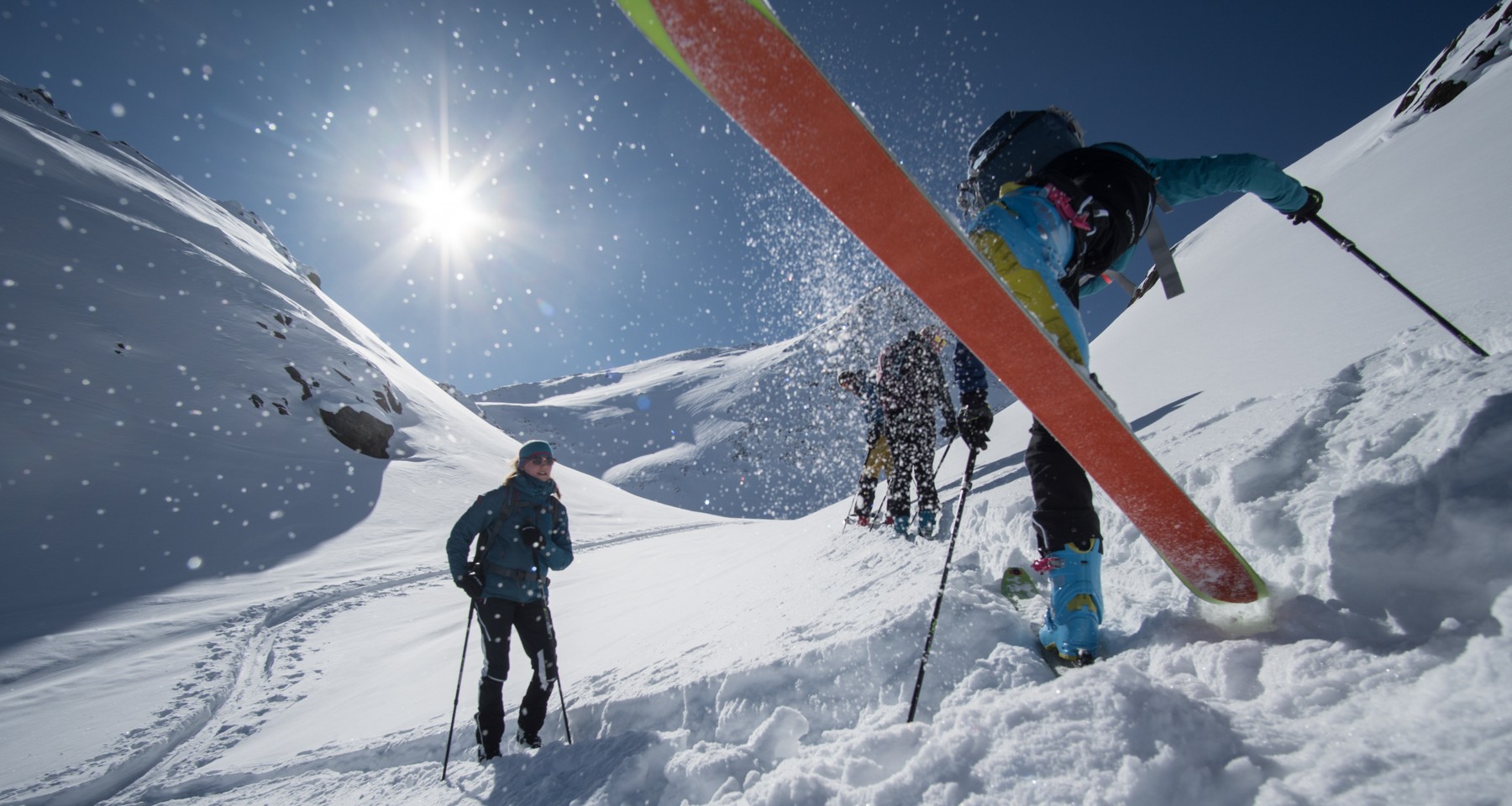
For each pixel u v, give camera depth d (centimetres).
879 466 426
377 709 493
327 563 1602
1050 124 163
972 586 200
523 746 285
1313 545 135
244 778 348
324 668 758
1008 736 110
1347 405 174
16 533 1450
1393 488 118
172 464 1909
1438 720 83
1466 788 72
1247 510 156
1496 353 159
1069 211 146
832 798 118
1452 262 285
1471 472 111
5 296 2150
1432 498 113
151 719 596
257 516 1841
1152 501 131
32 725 613
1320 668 106
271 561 1578
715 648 263
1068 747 103
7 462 1642
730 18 102
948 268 116
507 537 309
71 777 470
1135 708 104
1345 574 119
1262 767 91
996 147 167
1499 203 313
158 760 514
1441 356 175
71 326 2192
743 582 432
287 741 477
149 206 3353
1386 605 112
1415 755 80
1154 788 92
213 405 2264
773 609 288
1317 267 419
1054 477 151
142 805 362
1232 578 131
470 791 223
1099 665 120
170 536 1609
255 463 2127
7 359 1947
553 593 956
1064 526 148
